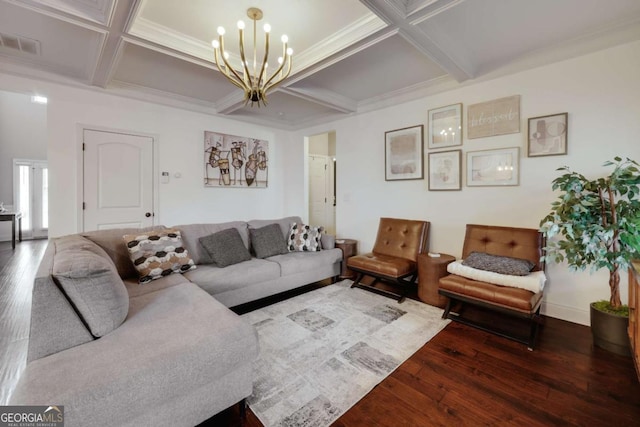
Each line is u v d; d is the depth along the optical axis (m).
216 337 1.40
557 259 2.28
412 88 3.51
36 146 7.20
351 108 4.05
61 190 3.22
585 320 2.51
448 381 1.78
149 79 3.34
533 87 2.73
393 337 2.30
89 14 2.03
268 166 5.16
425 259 3.02
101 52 2.52
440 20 2.16
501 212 2.95
